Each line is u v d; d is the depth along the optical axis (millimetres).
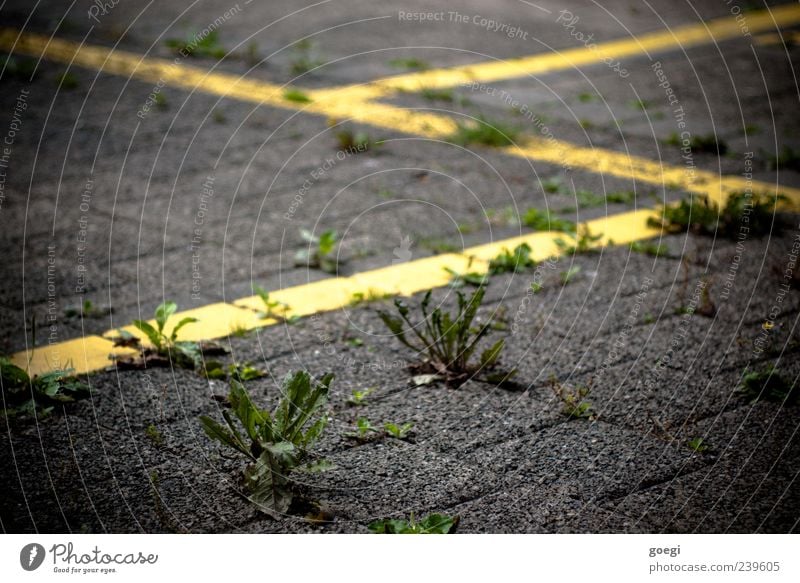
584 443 2922
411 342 3625
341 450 2877
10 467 2773
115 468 2777
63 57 8250
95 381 3289
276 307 3914
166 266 4363
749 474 2764
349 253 4527
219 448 2877
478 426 3023
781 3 10492
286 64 7996
